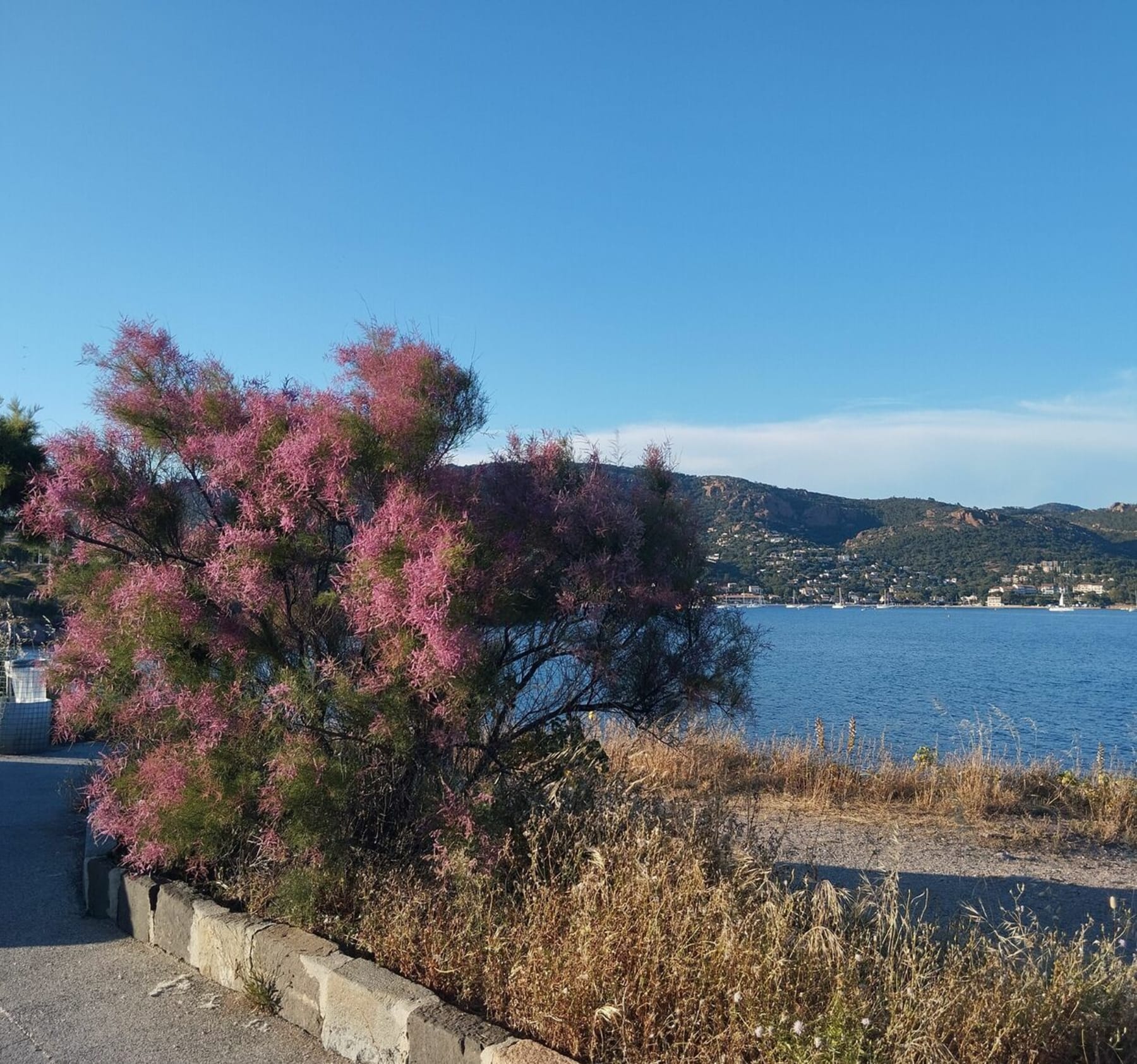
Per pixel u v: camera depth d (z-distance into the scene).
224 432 5.01
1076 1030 3.52
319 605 4.79
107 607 4.91
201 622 4.61
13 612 11.32
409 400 4.68
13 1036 4.04
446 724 4.51
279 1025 4.17
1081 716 24.03
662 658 5.28
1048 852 7.91
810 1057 3.17
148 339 5.24
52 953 4.97
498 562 4.40
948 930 4.66
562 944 3.89
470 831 4.36
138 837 4.93
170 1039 4.03
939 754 12.33
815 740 11.71
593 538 4.89
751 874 4.26
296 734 4.48
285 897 4.55
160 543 5.28
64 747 11.58
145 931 5.12
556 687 5.22
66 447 5.06
